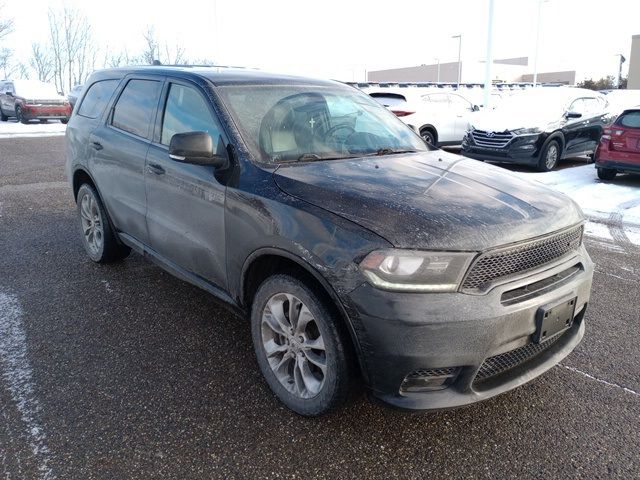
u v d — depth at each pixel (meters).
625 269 5.24
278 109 3.49
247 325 3.82
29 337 3.58
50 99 22.55
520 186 3.10
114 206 4.36
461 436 2.65
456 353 2.32
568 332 2.97
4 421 2.69
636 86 46.06
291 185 2.79
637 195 8.71
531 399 2.98
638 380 3.19
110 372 3.17
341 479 2.36
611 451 2.56
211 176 3.17
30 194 8.26
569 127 11.59
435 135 14.18
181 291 4.39
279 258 2.82
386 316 2.30
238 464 2.43
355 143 3.56
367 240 2.37
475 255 2.36
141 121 4.02
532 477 2.38
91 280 4.61
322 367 2.60
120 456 2.46
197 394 2.97
